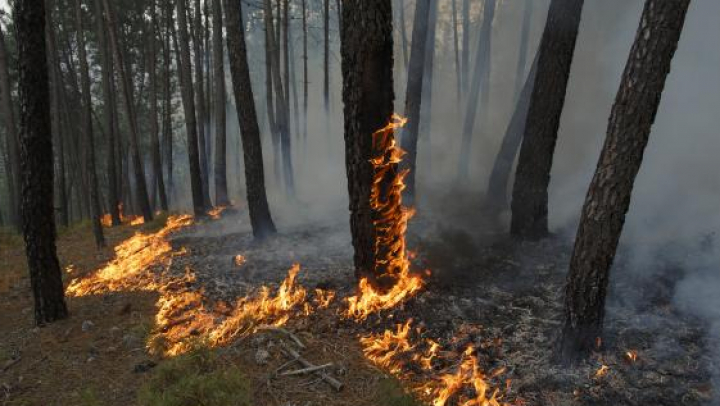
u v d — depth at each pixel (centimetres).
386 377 421
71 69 1720
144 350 488
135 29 1773
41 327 560
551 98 643
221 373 415
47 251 557
